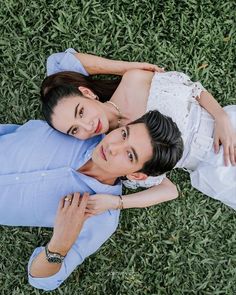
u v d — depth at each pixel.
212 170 2.08
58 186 1.95
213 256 2.39
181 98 2.02
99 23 2.32
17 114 2.32
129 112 2.05
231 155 2.04
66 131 1.92
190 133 2.07
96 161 1.80
